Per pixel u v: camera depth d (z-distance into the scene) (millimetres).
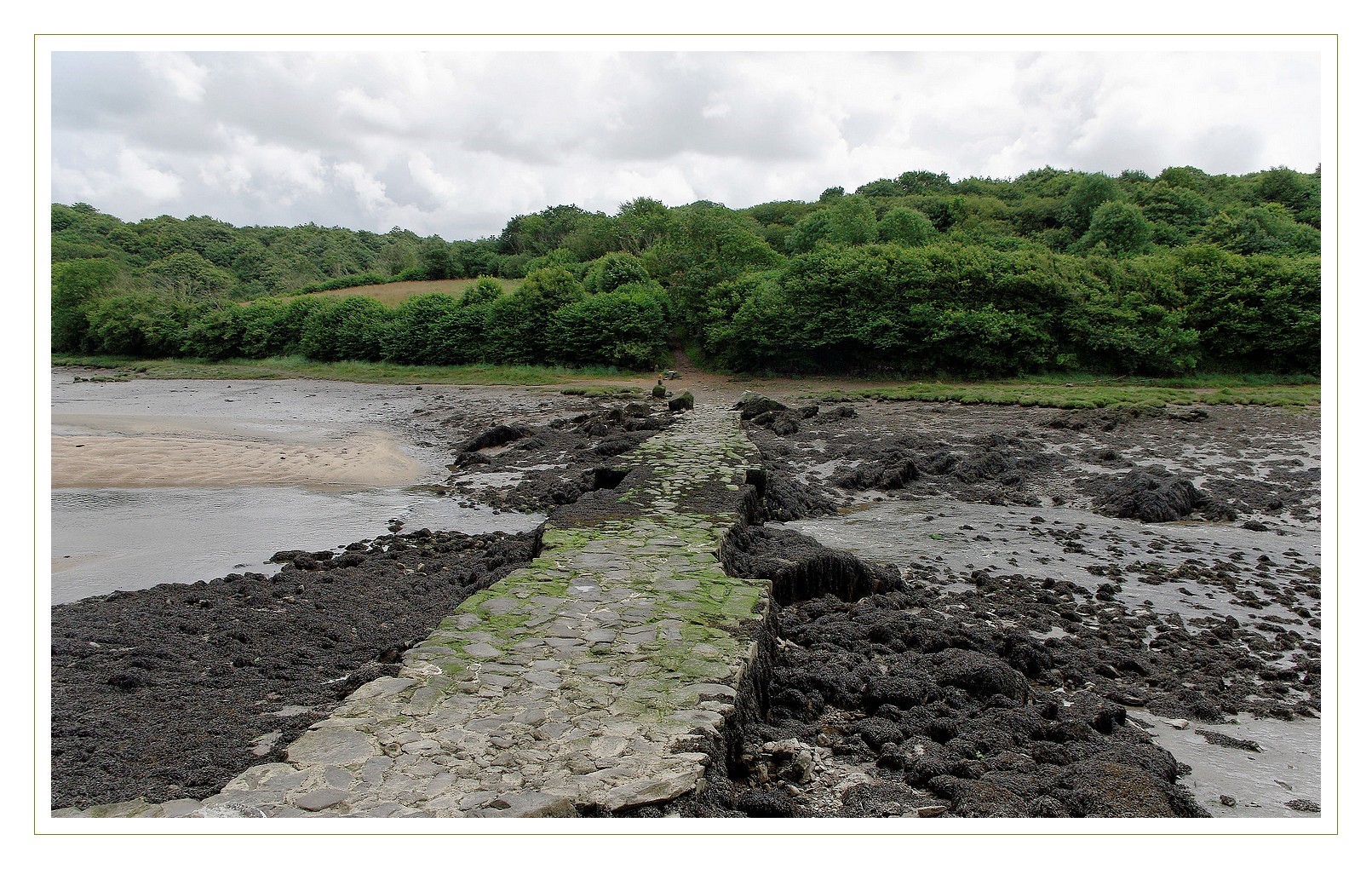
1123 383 32844
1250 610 9625
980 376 33875
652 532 9555
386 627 8344
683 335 42938
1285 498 15078
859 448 19578
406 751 4520
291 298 53906
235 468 18453
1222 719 6730
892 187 76062
